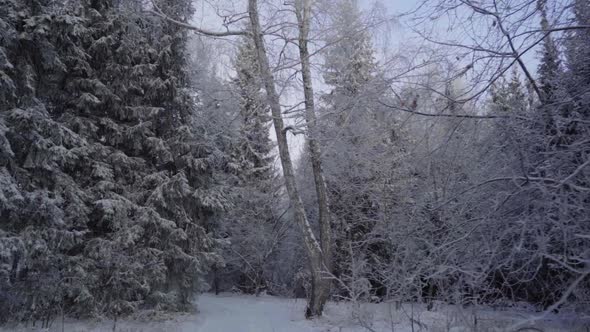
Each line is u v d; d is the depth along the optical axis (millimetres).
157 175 11734
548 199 4160
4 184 8180
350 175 15445
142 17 11805
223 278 24719
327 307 12859
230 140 14836
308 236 12273
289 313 13273
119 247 10531
